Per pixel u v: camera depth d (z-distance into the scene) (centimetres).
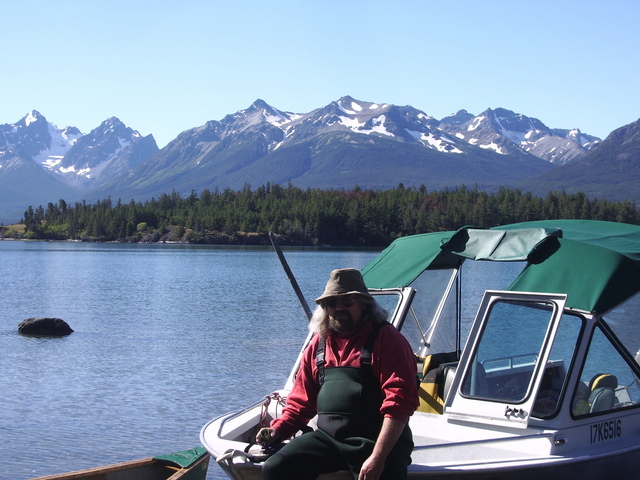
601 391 709
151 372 1938
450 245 841
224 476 1123
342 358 562
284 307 3759
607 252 755
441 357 902
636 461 714
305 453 556
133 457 1199
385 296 824
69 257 10919
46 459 1184
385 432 528
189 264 8719
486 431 680
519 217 16862
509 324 705
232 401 1595
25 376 1878
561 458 647
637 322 758
